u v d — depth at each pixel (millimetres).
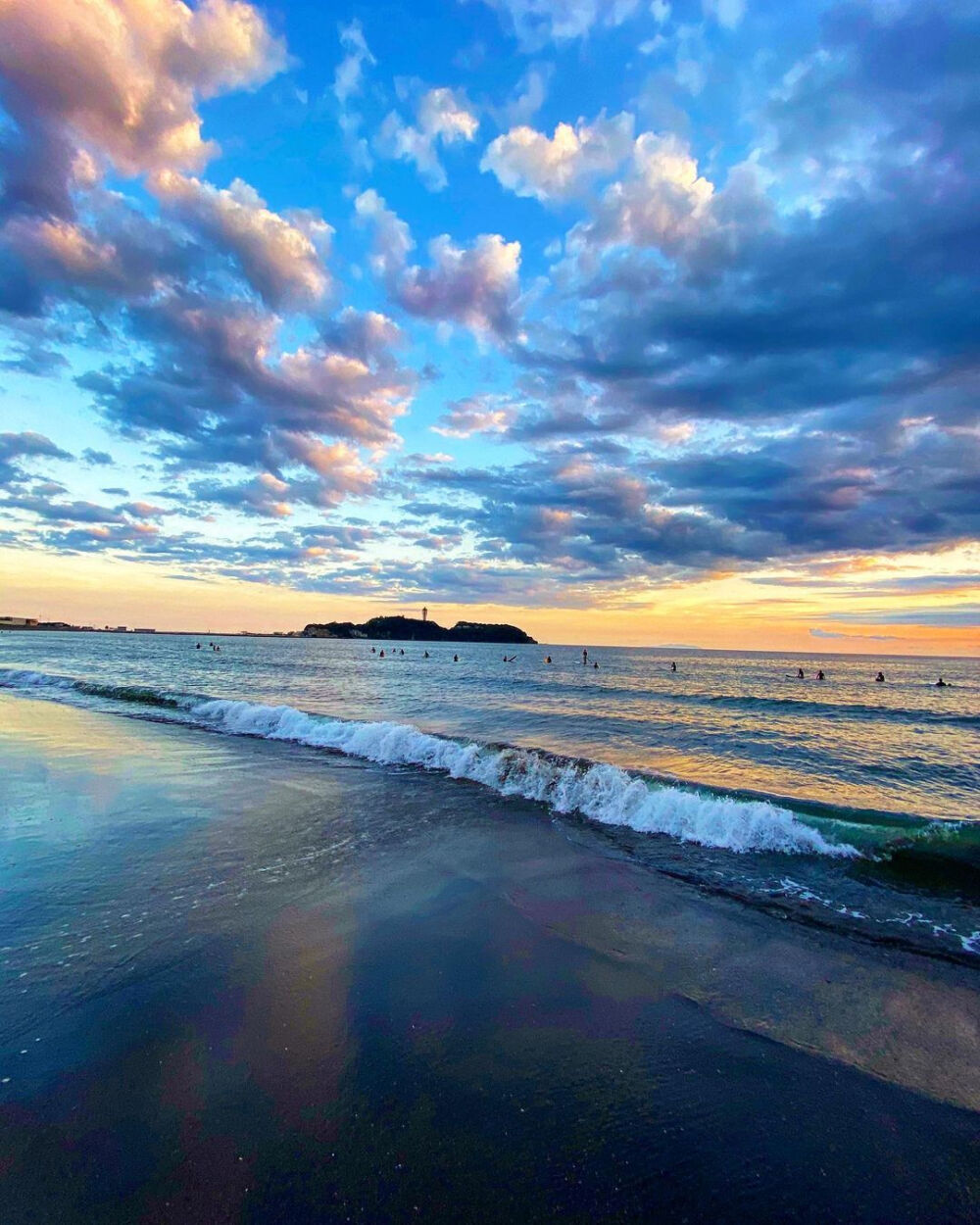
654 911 5270
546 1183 2416
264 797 8445
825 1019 3701
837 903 5539
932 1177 2520
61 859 5957
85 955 4129
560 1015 3646
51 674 27516
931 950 4668
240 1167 2424
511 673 44875
